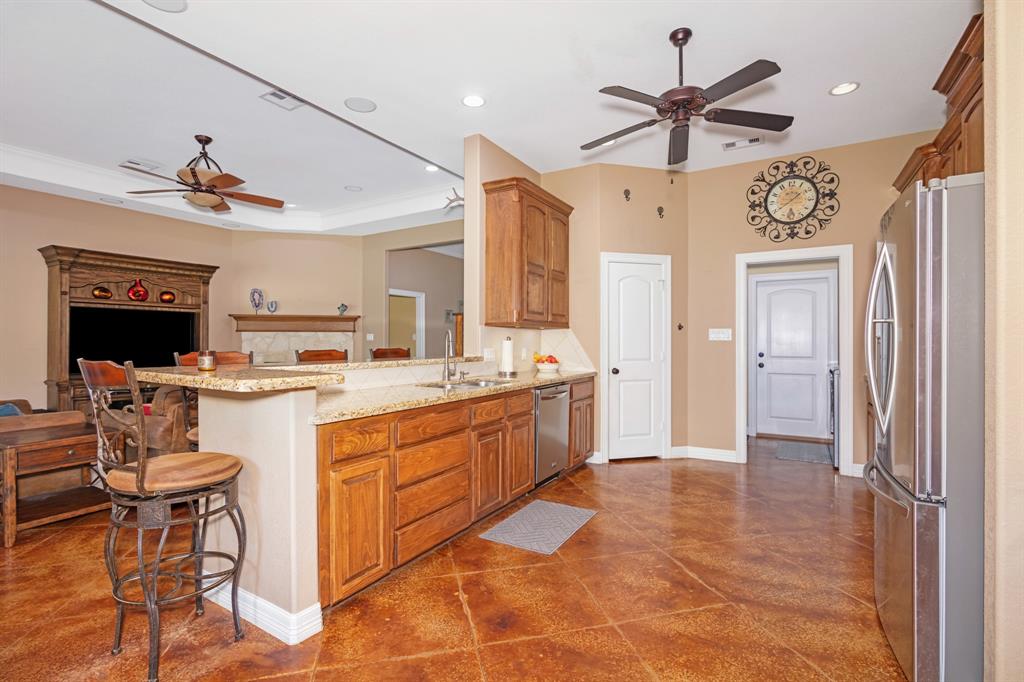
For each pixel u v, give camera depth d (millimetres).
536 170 4801
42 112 3852
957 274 1530
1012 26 1361
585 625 1995
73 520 3123
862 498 3572
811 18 2537
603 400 4633
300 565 1891
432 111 3549
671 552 2670
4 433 3131
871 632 1940
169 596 1830
